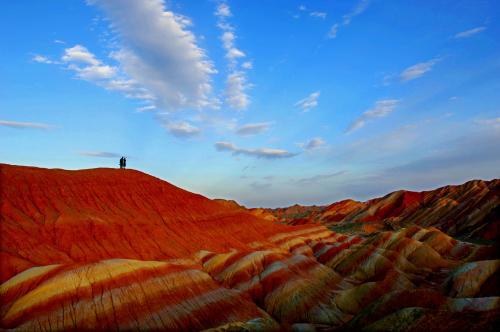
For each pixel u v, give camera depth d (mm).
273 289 54594
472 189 159875
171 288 44344
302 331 44469
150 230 64625
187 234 71062
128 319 38688
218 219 84000
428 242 96188
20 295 38625
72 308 37625
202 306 43938
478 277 55625
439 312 32250
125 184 74250
